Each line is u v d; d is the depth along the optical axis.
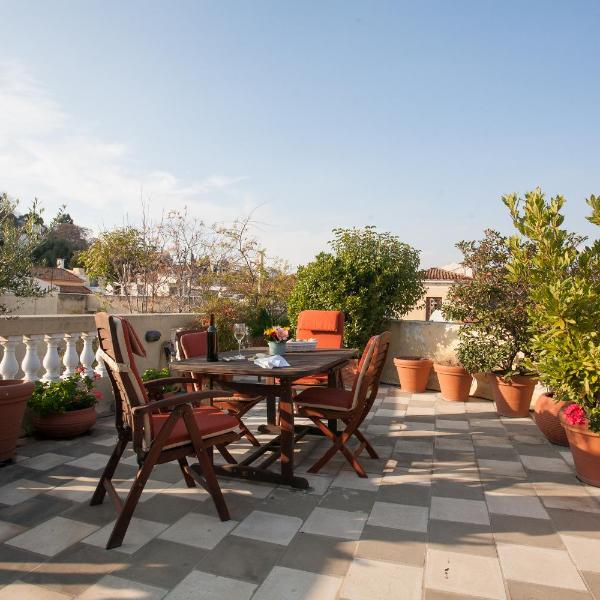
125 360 2.50
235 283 10.80
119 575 2.18
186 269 11.56
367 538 2.56
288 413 3.29
